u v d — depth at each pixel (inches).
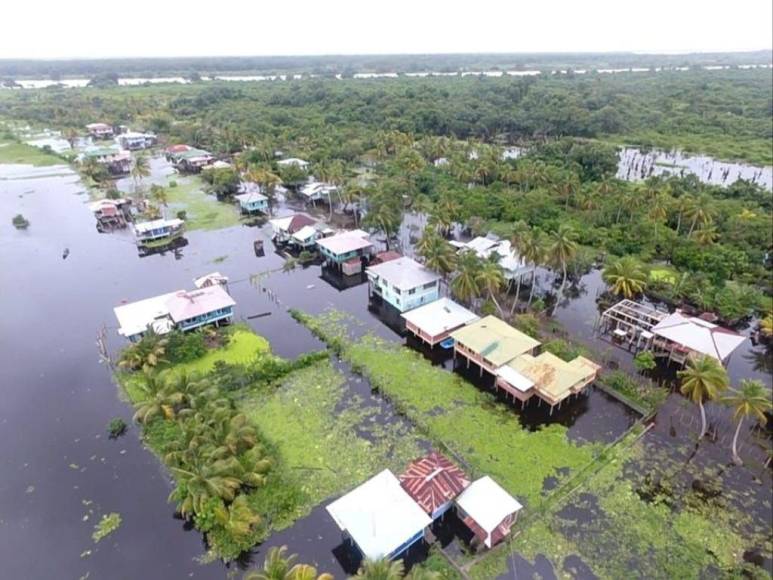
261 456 1553.9
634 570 1286.9
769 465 1608.0
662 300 2618.1
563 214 3599.9
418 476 1439.5
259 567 1322.6
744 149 5639.8
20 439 1754.4
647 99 7741.1
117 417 1852.9
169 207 4015.8
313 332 2365.9
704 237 2920.8
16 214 3941.9
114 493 1545.3
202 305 2341.3
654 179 3806.6
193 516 1437.0
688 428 1770.4
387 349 2229.3
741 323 2475.4
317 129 5851.4
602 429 1766.7
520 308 2561.5
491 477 1561.3
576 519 1425.9
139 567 1327.5
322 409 1866.4
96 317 2522.1
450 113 6348.4
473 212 3597.4
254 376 1989.4
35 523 1451.8
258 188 4426.7
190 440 1515.7
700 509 1456.7
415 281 2502.5
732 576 1263.5
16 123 6919.3
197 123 6348.4
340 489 1530.5
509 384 1862.7
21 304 2650.1
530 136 6412.4
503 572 1283.2
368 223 3233.3
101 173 4690.0
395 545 1270.9
